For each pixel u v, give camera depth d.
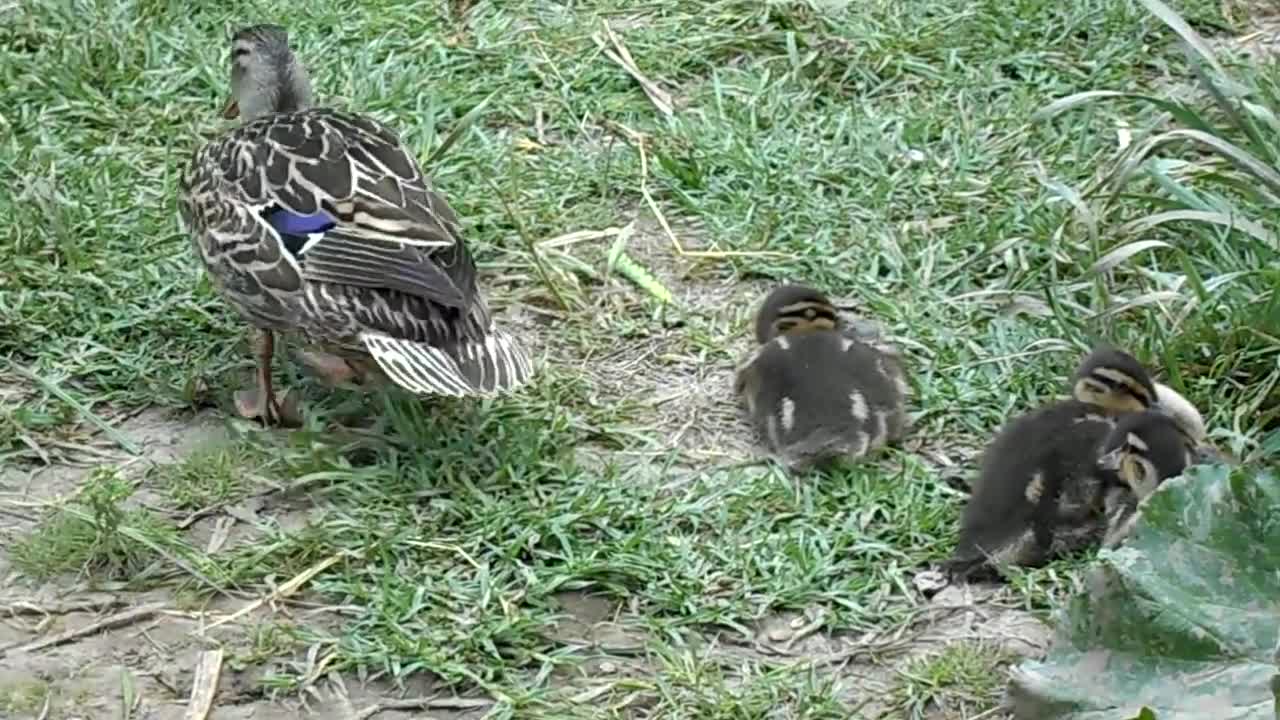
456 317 8.61
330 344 8.80
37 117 11.30
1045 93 11.73
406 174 8.98
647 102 11.81
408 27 12.31
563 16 12.56
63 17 12.12
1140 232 10.05
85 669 7.61
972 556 8.07
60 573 8.11
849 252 10.36
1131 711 6.92
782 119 11.52
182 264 10.10
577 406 9.22
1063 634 7.19
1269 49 12.18
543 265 10.23
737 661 7.64
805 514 8.40
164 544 8.20
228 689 7.51
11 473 8.75
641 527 8.30
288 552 8.17
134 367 9.40
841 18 12.35
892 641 7.74
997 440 8.38
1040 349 9.39
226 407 9.23
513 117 11.66
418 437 8.82
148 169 10.98
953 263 10.20
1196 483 7.29
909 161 11.09
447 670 7.54
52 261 10.12
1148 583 7.11
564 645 7.72
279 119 9.31
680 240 10.58
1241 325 9.24
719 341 9.76
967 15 12.29
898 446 8.94
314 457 8.66
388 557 8.15
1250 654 6.99
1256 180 10.20
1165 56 12.12
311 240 8.72
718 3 12.65
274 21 12.30
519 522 8.33
